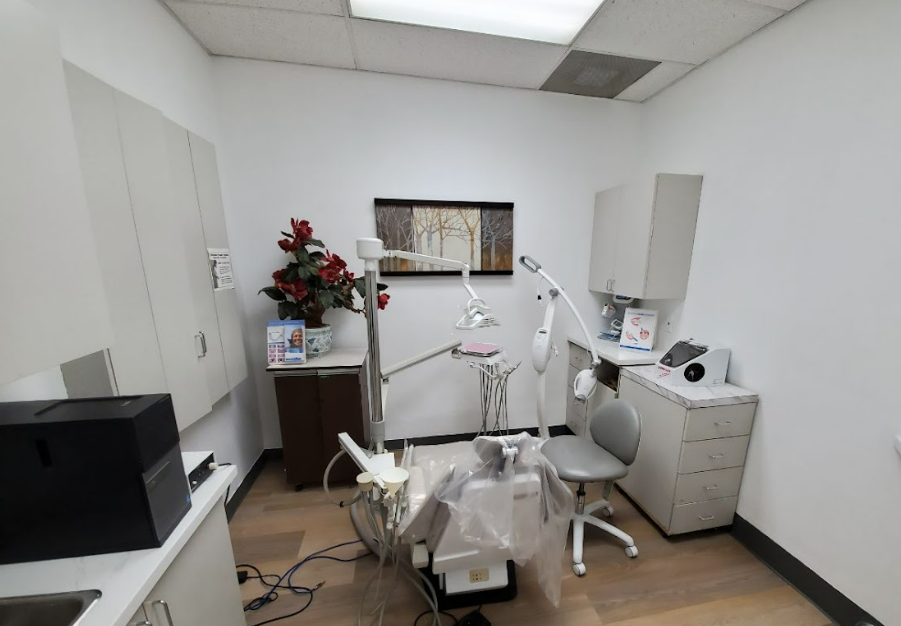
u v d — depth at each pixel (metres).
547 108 2.46
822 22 1.44
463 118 2.37
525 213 2.56
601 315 2.82
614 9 1.61
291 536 1.85
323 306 2.16
